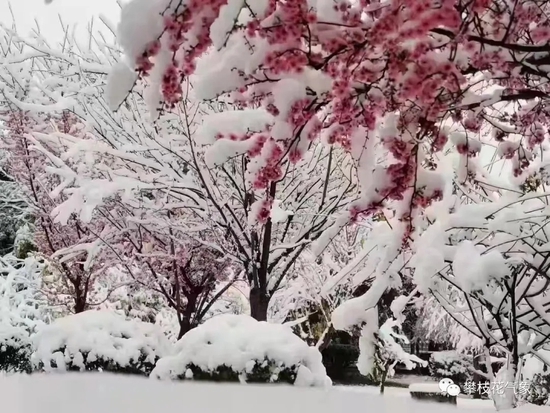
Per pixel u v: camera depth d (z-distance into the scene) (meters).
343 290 9.60
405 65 2.16
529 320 4.65
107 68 7.69
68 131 9.23
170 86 2.08
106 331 6.78
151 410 3.14
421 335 14.30
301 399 3.35
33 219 16.27
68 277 10.61
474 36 2.21
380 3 2.28
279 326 5.99
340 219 3.84
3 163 11.16
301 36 2.21
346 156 7.48
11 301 11.18
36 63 8.72
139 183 7.07
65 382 4.09
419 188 2.89
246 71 2.25
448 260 3.98
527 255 4.10
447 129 3.03
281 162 2.80
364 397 3.53
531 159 3.61
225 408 3.17
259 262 7.17
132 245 9.07
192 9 1.94
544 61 2.40
